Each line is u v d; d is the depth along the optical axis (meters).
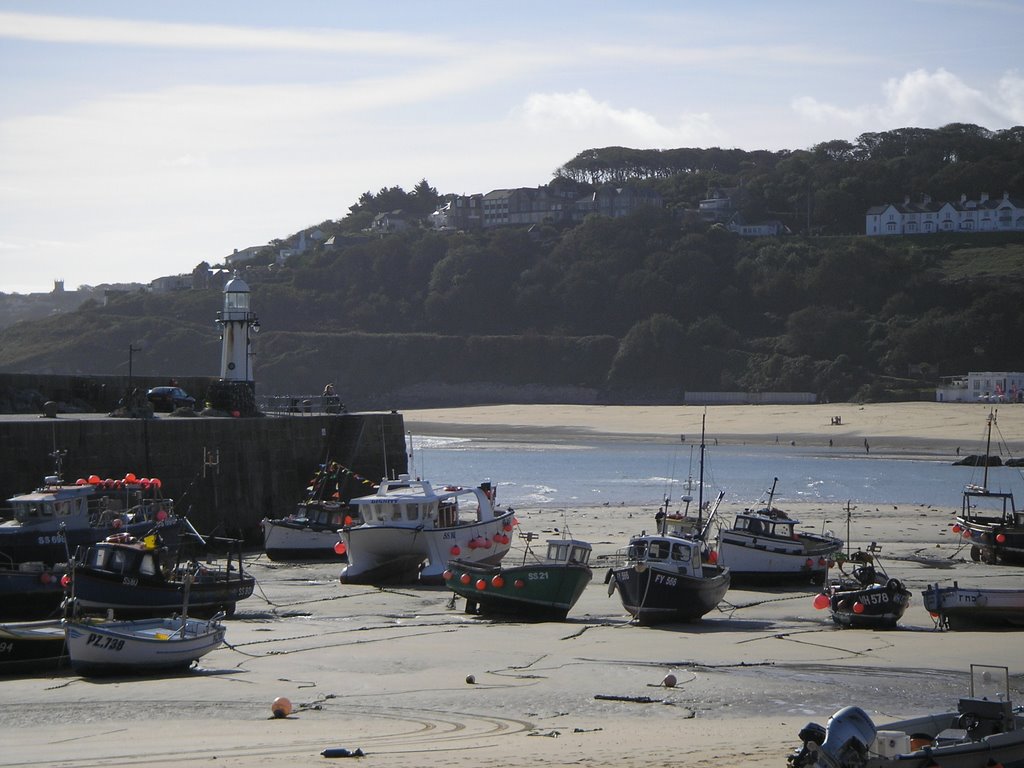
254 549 54.53
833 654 28.53
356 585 42.66
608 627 33.59
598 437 145.25
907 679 25.31
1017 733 17.42
